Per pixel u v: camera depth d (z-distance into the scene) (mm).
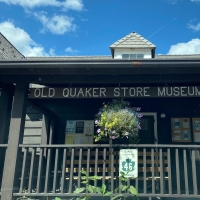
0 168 4961
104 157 4379
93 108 7496
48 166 4457
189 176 6609
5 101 5102
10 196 4184
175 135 7047
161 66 4414
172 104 7246
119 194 3895
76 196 4449
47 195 4234
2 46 8406
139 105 7270
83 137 7320
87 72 4715
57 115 7543
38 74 4812
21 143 4598
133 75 4773
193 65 4355
